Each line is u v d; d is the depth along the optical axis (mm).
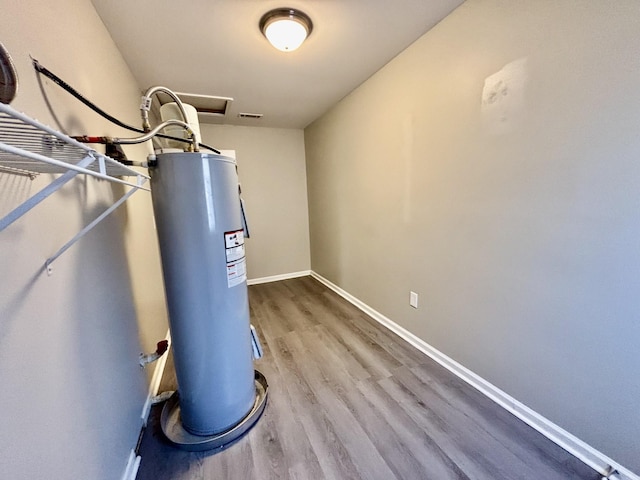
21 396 695
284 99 2881
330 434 1459
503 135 1446
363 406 1643
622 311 1095
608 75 1049
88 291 1081
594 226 1144
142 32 1665
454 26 1627
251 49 1914
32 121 381
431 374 1913
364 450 1361
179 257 1308
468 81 1595
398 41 1908
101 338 1149
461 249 1769
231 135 3760
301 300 3391
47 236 851
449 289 1894
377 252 2662
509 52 1370
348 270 3275
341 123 3014
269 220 4133
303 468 1281
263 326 2713
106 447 1098
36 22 887
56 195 908
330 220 3586
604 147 1087
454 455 1319
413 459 1309
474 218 1660
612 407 1154
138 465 1312
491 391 1664
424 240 2066
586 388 1230
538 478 1199
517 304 1475
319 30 1749
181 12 1520
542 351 1384
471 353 1780
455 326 1878
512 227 1457
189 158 1241
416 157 2047
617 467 1153
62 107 1021
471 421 1508
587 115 1122
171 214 1274
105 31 1569
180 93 2594
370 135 2543
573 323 1251
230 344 1447
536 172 1321
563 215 1241
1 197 670
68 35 1113
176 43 1806
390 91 2213
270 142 3979
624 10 989
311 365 2061
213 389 1440
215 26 1655
